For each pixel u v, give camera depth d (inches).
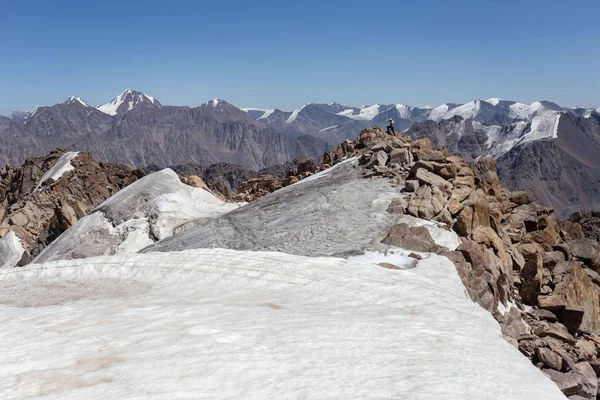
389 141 2012.8
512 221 1472.7
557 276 1197.7
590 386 748.6
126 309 597.0
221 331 481.7
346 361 404.2
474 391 352.2
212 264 818.8
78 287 813.2
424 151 1766.7
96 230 2465.6
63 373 378.0
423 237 1089.4
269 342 448.1
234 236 1534.2
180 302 658.8
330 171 2110.0
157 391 343.3
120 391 344.2
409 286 707.4
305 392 344.2
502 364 418.9
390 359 411.8
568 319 1071.6
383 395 340.5
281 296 684.7
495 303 914.7
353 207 1429.6
